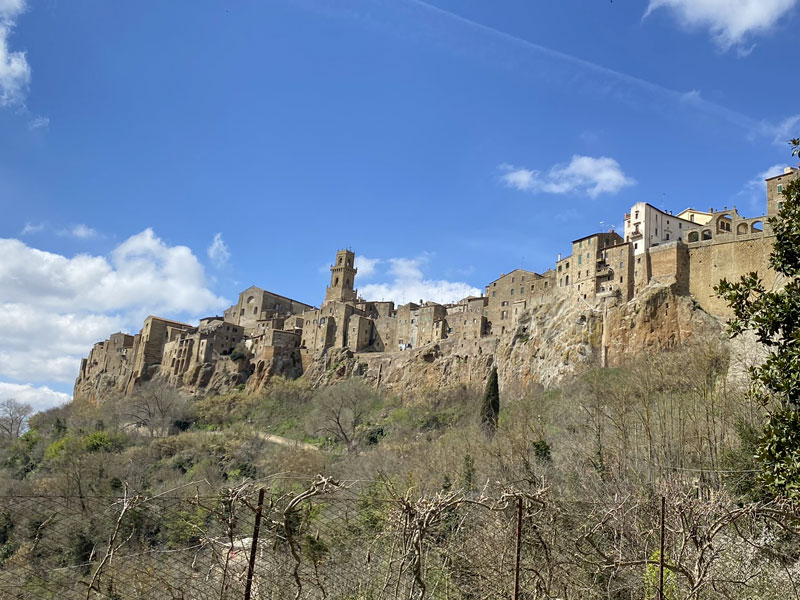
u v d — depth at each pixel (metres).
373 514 12.49
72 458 60.06
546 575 14.66
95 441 78.81
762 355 40.69
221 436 82.56
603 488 24.17
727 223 82.31
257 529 9.92
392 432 85.38
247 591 9.52
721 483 23.56
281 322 135.38
